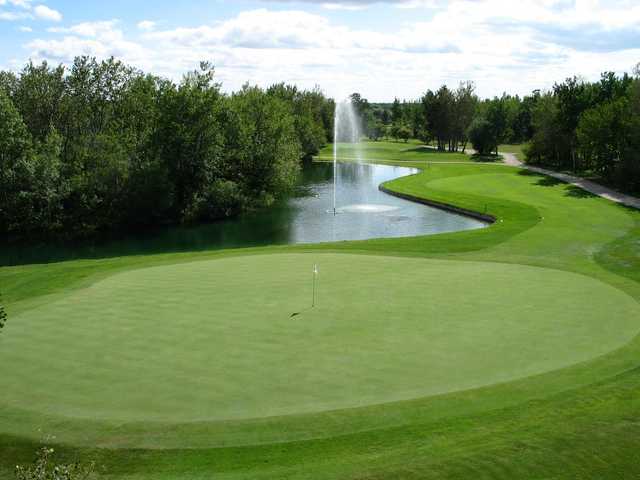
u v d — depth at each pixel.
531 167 91.69
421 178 77.19
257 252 30.84
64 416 12.51
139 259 30.09
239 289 21.64
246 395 13.23
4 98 50.38
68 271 26.56
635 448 10.88
